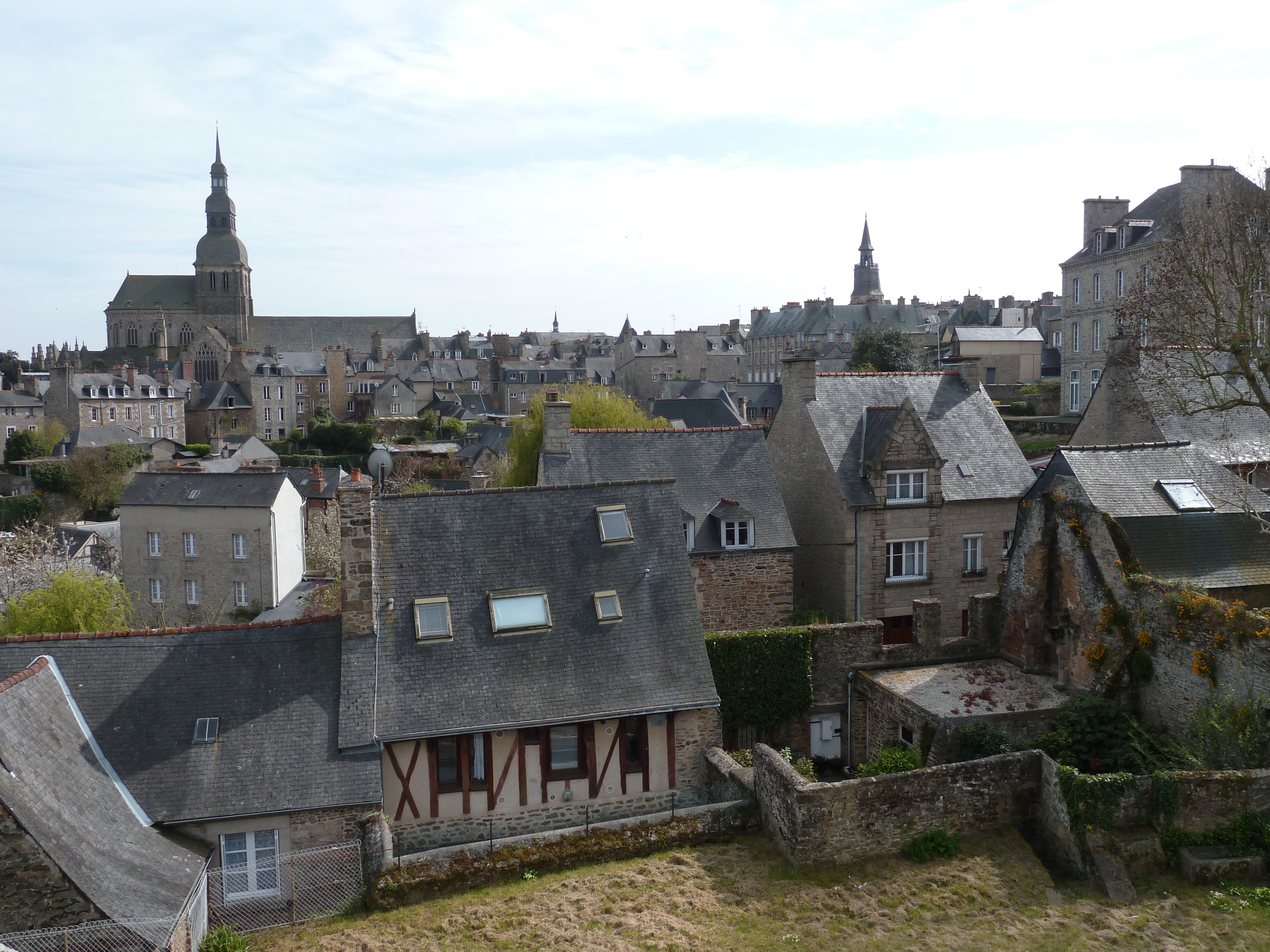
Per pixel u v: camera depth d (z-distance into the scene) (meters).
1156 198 55.16
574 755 19.47
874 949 14.00
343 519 18.67
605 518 21.50
